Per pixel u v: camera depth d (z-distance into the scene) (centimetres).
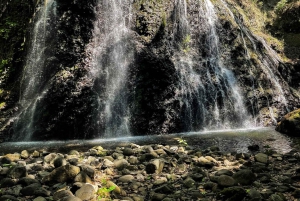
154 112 769
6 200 327
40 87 748
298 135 687
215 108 845
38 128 727
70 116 728
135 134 762
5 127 721
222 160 485
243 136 707
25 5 859
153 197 338
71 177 377
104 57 772
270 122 886
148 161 479
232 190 332
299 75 1040
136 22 816
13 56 809
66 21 741
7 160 482
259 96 907
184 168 446
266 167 433
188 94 812
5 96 768
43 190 350
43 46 765
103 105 755
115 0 809
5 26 848
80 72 737
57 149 603
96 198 333
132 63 780
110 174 424
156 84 774
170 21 852
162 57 788
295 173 406
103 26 785
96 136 744
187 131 802
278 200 316
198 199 337
